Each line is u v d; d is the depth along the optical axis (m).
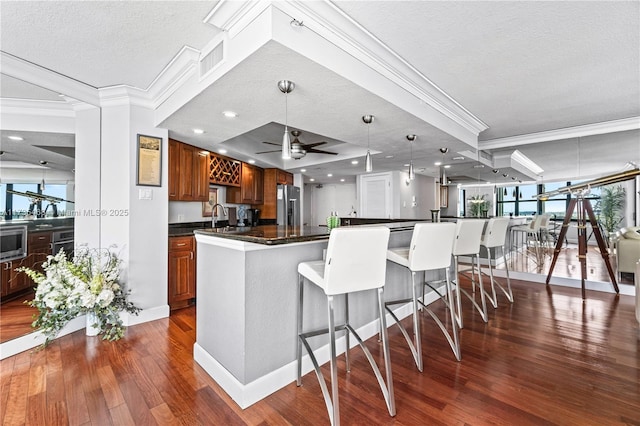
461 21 1.75
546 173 4.46
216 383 1.89
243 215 5.28
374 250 1.66
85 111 2.90
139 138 2.90
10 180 4.70
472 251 2.92
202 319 2.14
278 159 5.76
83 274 2.55
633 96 2.89
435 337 2.54
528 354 2.20
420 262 2.12
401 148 3.99
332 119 2.74
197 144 3.81
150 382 1.89
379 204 6.36
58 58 2.21
